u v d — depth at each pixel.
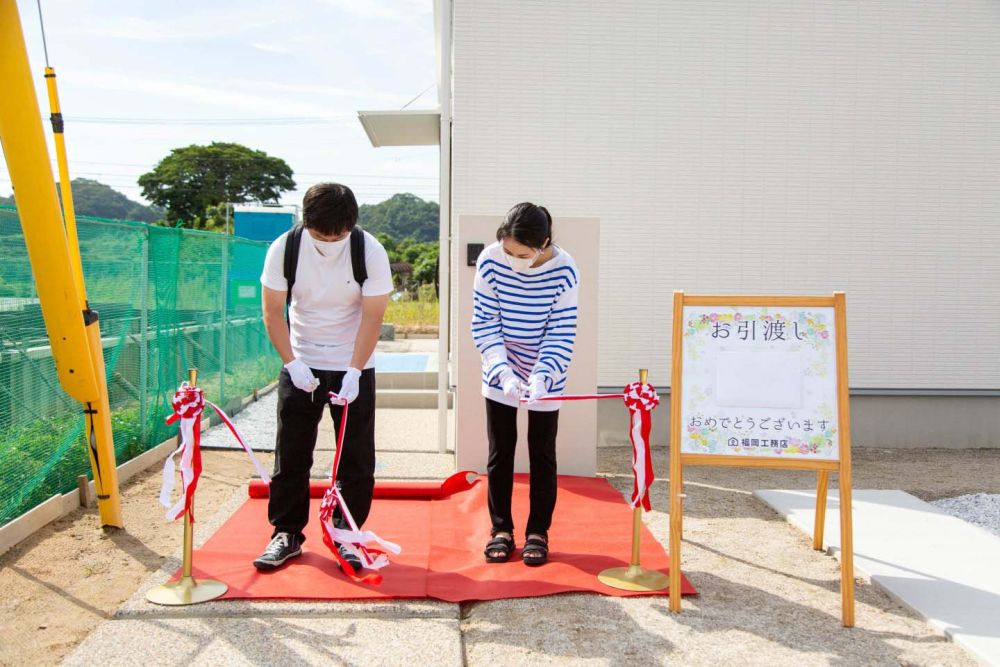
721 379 3.31
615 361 6.74
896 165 6.77
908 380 6.88
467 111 6.52
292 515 3.67
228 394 8.06
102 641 2.91
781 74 6.67
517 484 5.22
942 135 6.79
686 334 3.36
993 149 6.81
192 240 6.78
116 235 5.21
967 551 3.97
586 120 6.58
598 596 3.41
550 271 3.65
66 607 3.23
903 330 6.85
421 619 3.14
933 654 2.93
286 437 3.60
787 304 3.32
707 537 4.26
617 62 6.57
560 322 3.64
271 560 3.56
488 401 3.77
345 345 3.60
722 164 6.68
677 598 3.26
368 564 3.26
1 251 4.05
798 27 6.66
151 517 4.43
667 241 6.68
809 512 4.61
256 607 3.21
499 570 3.65
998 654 2.85
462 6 6.49
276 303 3.47
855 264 6.79
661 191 6.65
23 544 3.96
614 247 6.66
